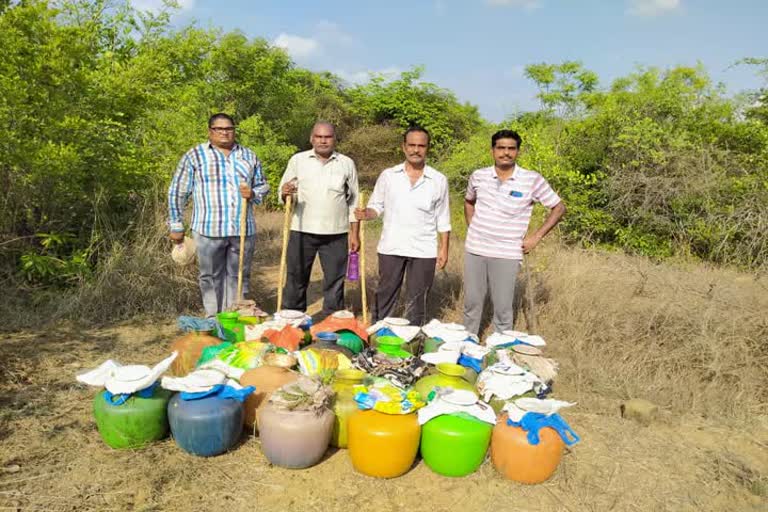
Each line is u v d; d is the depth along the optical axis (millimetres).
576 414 4352
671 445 3969
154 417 3498
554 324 6059
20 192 6402
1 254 6328
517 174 4938
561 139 11422
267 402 3479
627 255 9742
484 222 5039
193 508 3070
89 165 6680
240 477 3342
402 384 3840
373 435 3283
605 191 10375
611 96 11406
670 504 3332
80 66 6746
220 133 5191
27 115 6125
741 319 5441
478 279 5156
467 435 3352
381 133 19703
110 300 6090
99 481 3215
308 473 3412
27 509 2961
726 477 3605
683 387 4754
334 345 4305
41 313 5832
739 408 4500
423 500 3240
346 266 5734
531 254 7926
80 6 7629
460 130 20766
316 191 5449
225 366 3832
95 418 3582
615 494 3387
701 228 9398
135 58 7445
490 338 4535
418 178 5141
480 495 3301
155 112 8383
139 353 5160
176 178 5277
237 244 5441
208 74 16484
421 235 5184
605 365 5133
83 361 4871
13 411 3912
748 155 10070
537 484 3424
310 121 19688
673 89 10922
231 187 5293
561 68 16734
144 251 6602
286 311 4742
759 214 8977
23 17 5992
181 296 6488
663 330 5574
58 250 6668
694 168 9742
